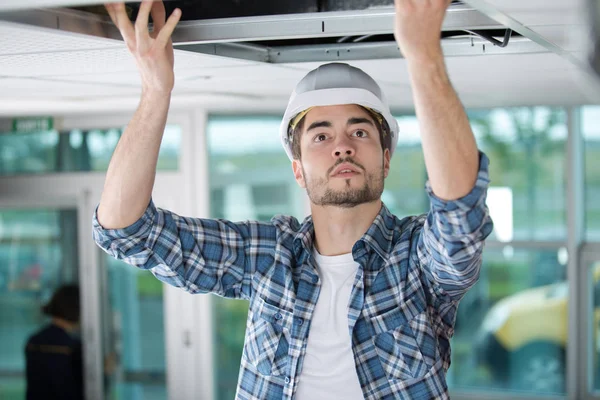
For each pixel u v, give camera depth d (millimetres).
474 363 5855
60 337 5688
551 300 5738
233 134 5762
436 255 1768
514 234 5781
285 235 2076
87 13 1914
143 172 1901
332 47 2604
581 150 5742
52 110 5172
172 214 2045
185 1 2205
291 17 1985
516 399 5754
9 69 2648
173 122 5641
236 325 5859
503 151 5762
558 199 5699
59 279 6086
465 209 1633
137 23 1766
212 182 5785
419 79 1590
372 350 1910
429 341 1915
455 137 1602
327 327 1937
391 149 2160
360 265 1945
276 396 1960
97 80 3150
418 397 1893
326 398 1904
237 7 2211
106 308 5945
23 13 1771
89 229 5844
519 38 2477
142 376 5922
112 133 5703
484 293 5832
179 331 5828
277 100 4703
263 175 5762
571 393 5707
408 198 5836
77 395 5770
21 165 5910
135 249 1982
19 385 6195
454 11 1964
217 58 2438
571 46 2115
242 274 2074
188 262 2027
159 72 1815
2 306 6172
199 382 5816
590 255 5656
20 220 6078
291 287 1987
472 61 2775
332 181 1912
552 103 5387
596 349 5730
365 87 1999
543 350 5754
